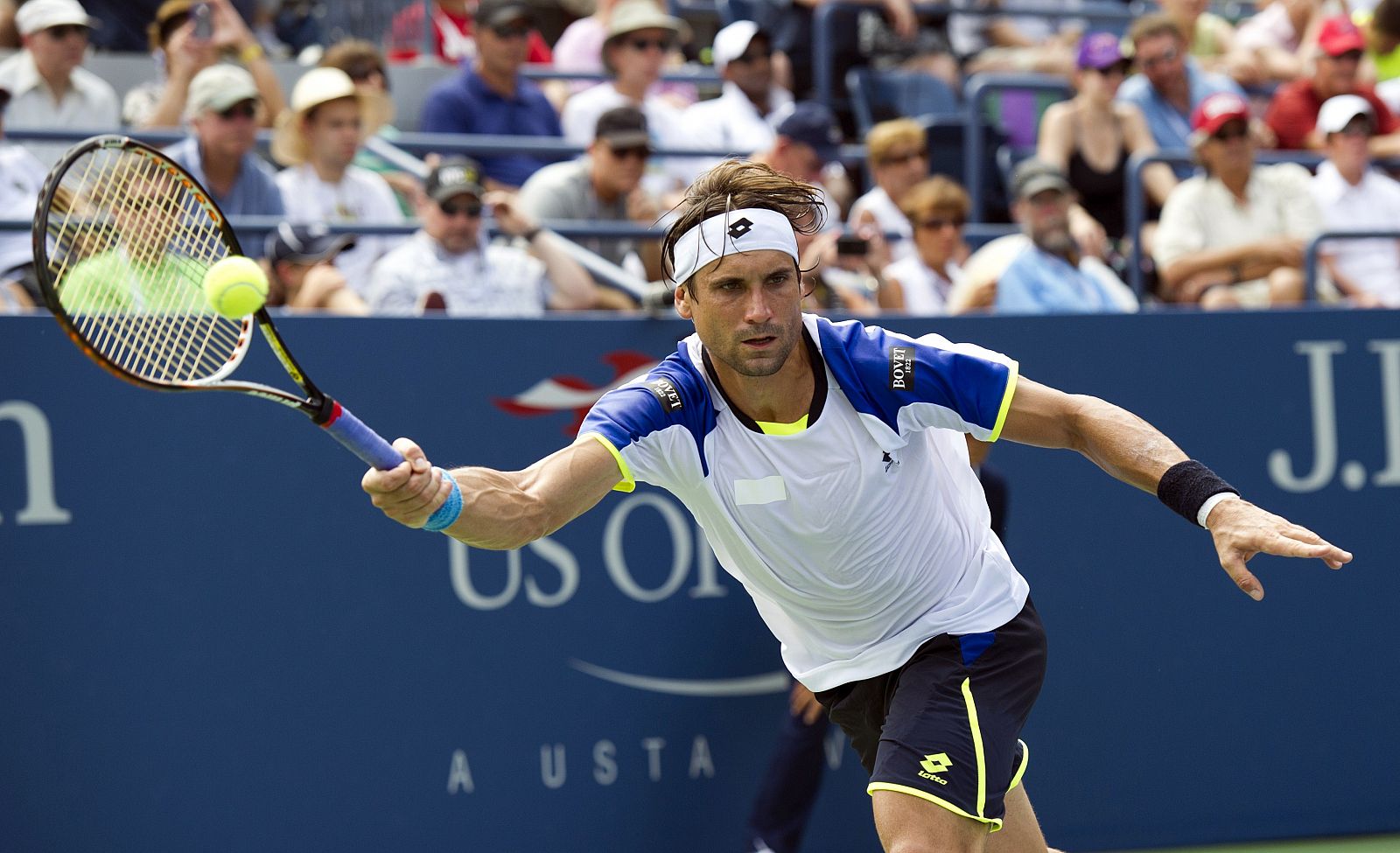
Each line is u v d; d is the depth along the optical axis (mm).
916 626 11000
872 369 10289
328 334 16219
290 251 18266
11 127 20766
